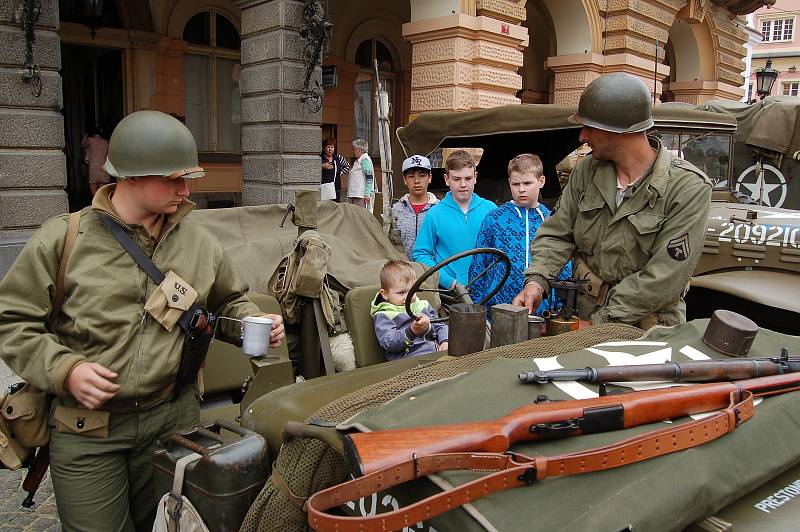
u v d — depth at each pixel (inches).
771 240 180.5
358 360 118.7
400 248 159.9
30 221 264.7
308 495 62.1
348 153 576.1
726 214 194.5
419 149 223.1
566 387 64.5
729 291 171.3
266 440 74.5
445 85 399.5
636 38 524.7
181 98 477.7
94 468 81.2
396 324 114.4
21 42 258.7
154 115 80.0
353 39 564.7
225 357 117.5
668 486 51.4
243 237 135.4
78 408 80.0
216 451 68.1
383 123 185.8
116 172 77.8
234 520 67.9
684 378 67.6
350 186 418.0
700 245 100.2
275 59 345.7
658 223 101.3
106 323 78.6
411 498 52.1
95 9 404.5
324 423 61.4
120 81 453.4
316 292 119.3
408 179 188.9
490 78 404.8
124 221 80.7
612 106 98.5
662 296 99.3
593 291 109.8
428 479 51.1
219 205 503.2
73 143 482.9
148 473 86.7
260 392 94.2
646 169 103.1
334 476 62.1
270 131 354.6
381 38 591.8
